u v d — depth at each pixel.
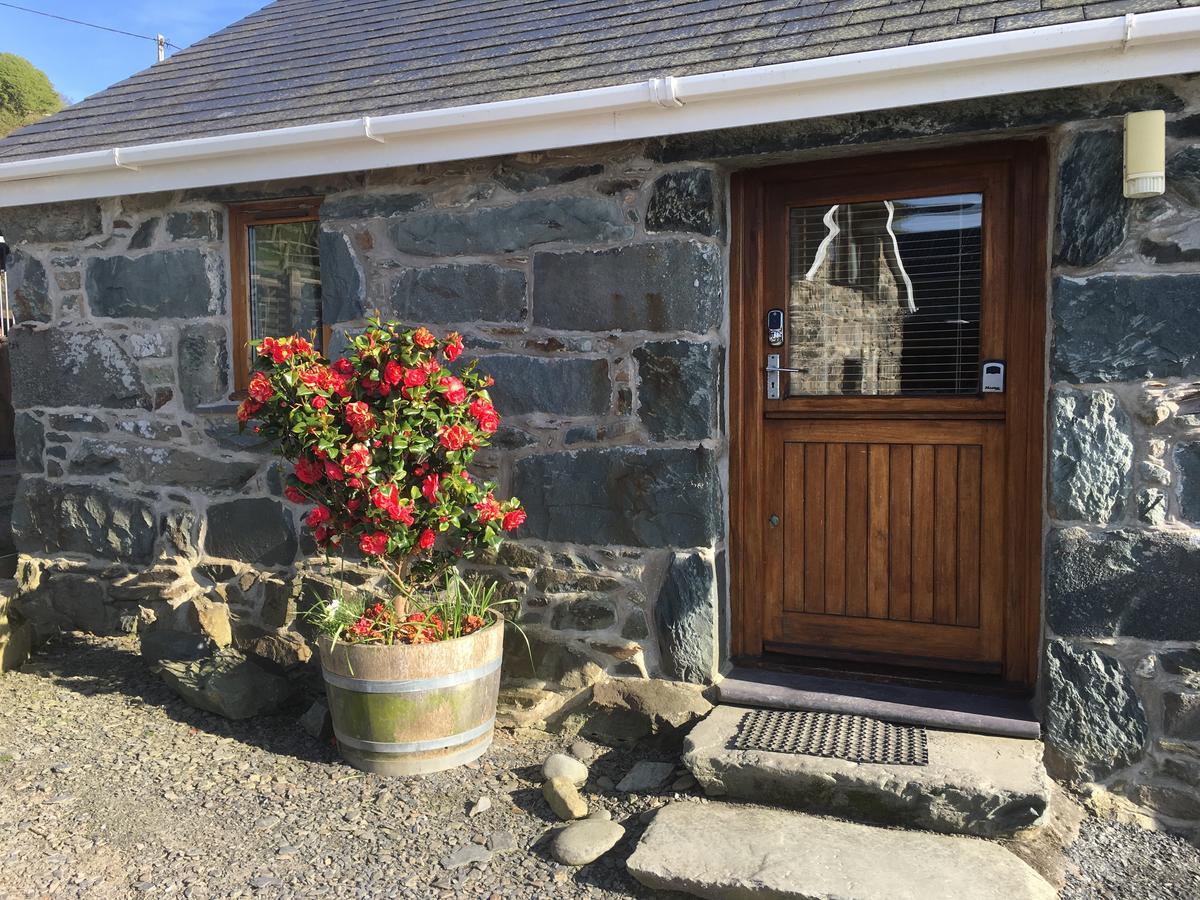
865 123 3.15
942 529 3.42
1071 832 2.82
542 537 3.69
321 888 2.61
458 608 3.38
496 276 3.72
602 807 3.05
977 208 3.29
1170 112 2.79
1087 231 2.89
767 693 3.37
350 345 3.73
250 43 5.43
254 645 4.12
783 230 3.56
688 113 3.20
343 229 3.98
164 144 3.99
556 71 3.71
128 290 4.52
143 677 4.21
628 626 3.57
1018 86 2.80
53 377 4.72
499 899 2.56
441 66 4.17
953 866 2.55
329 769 3.33
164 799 3.11
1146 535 2.87
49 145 4.73
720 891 2.51
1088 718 2.96
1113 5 2.80
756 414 3.64
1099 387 2.90
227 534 4.40
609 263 3.52
